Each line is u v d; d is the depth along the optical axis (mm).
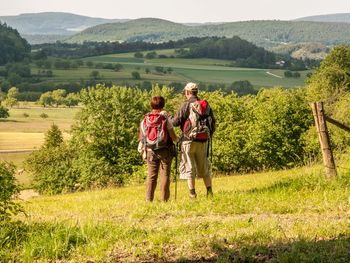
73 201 16703
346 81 85500
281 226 8047
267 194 11344
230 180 22906
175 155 12250
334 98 62219
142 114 64938
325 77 86312
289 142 60312
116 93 64938
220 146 57656
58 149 72438
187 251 6969
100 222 9062
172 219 9602
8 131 183625
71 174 68562
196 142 11875
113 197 17359
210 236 7586
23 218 11469
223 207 10188
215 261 6539
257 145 58531
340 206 9539
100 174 61438
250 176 26406
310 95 74125
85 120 64188
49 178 69250
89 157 62750
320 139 12234
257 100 65250
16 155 138500
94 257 7066
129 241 7637
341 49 92938
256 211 9844
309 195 10836
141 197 15812
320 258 6211
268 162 59688
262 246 6805
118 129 62688
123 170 61562
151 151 12078
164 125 12008
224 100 61219
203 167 12141
